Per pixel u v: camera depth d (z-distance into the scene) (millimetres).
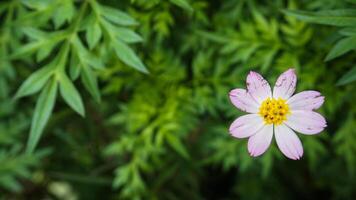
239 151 337
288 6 320
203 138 365
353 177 389
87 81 278
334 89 318
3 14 367
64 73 280
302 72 317
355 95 320
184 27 337
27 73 372
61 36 287
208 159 356
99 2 309
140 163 342
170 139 325
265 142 219
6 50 342
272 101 219
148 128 332
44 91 276
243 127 219
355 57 314
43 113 272
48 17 293
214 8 340
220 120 358
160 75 336
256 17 318
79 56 281
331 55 237
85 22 282
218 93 328
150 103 338
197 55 337
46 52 285
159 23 316
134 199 351
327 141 382
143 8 316
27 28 289
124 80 336
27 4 295
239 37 318
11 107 384
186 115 331
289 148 218
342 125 327
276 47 316
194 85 337
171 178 390
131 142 337
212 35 319
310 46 319
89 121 390
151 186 384
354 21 238
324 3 304
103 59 299
